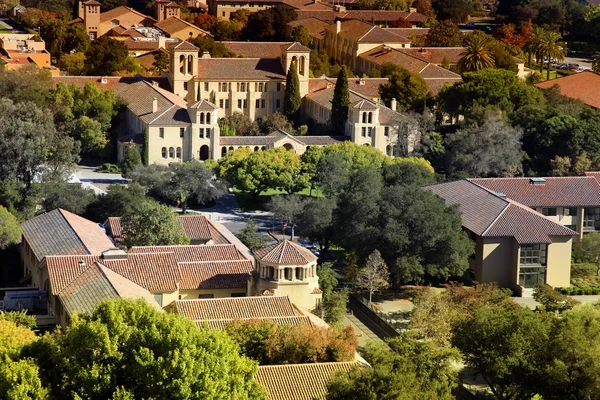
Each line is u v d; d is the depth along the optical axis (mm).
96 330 123375
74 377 121938
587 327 153250
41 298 180625
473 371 168875
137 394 121812
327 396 130125
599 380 143875
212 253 193250
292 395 136500
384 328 189000
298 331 149125
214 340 127688
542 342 151375
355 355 154250
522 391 149750
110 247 197000
